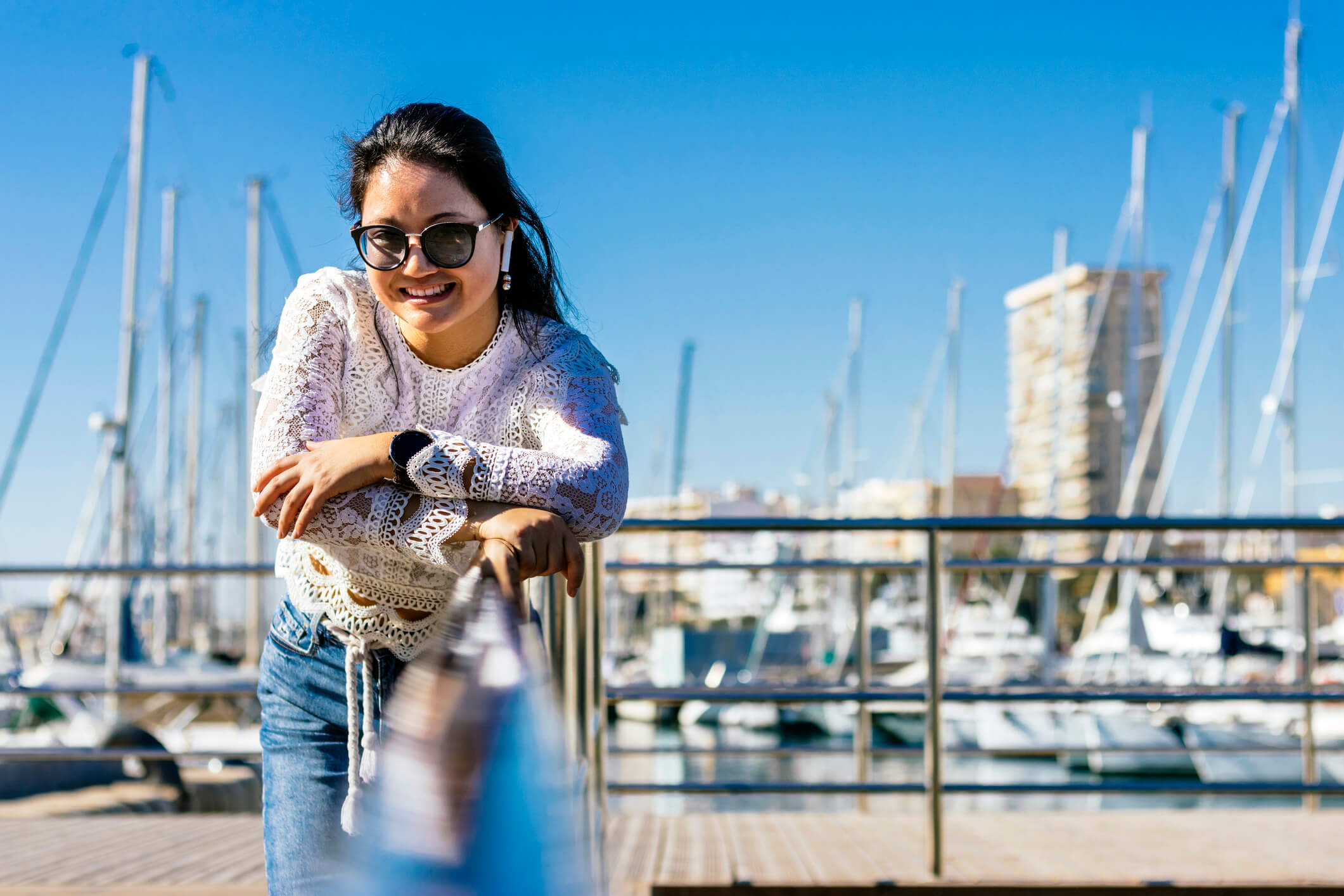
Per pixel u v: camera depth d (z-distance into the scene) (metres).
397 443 1.28
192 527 26.86
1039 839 4.45
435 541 1.25
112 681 16.72
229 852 4.15
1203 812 5.07
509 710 0.71
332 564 1.44
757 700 3.84
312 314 1.47
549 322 1.55
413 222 1.39
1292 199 22.64
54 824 4.77
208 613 30.91
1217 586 24.61
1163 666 20.83
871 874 3.69
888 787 3.77
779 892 3.53
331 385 1.45
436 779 0.70
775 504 50.53
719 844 4.27
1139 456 26.03
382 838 0.71
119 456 19.08
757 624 45.44
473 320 1.47
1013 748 4.47
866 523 3.70
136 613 24.36
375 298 1.50
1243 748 4.96
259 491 1.36
